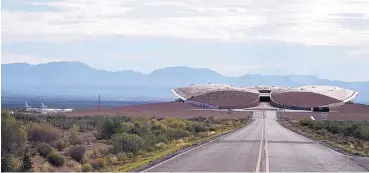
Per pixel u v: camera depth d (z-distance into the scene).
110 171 42.16
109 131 85.44
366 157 58.16
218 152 59.84
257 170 42.12
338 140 97.00
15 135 55.44
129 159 55.50
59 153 56.91
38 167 45.72
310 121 176.88
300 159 53.06
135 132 87.75
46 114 159.00
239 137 94.69
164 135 87.25
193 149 64.56
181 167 43.78
